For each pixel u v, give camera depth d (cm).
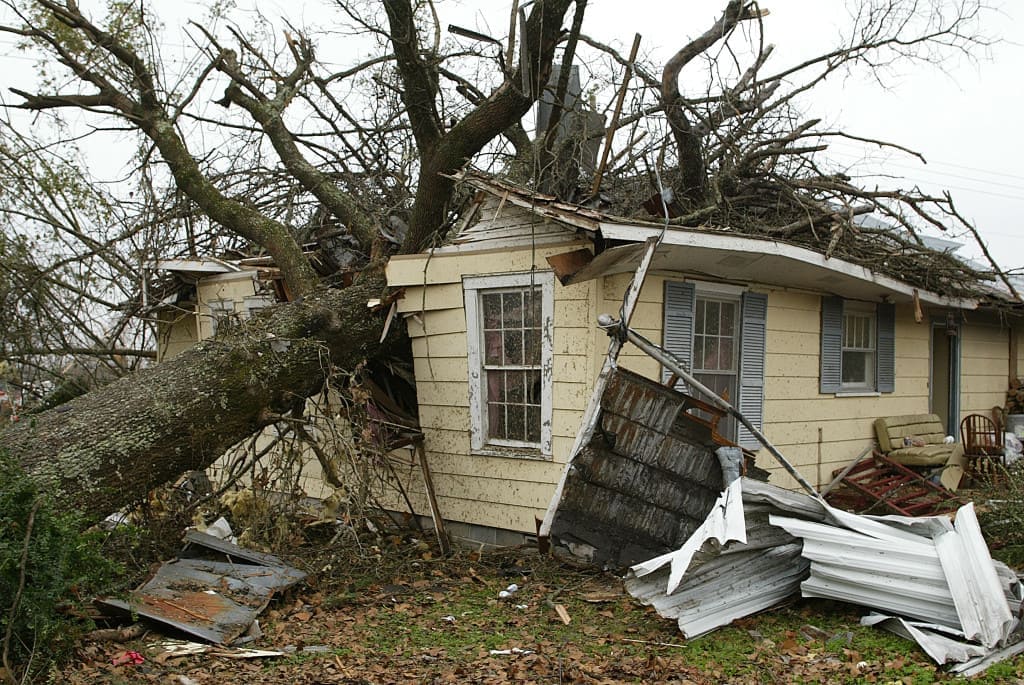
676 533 764
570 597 743
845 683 527
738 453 757
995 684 522
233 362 837
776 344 1041
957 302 1221
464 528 961
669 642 615
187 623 620
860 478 1118
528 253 889
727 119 1275
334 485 900
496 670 555
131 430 761
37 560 528
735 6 1088
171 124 1167
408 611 710
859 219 1487
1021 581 675
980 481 1273
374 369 1088
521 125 1255
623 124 1154
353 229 1177
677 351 917
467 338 948
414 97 1006
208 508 888
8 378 1173
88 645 581
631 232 766
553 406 871
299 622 672
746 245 849
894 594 625
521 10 942
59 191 1185
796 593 692
